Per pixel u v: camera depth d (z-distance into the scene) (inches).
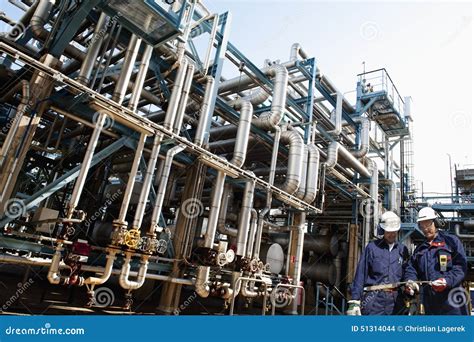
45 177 473.7
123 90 266.5
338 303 593.6
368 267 175.5
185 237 326.0
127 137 294.2
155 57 319.9
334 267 600.7
